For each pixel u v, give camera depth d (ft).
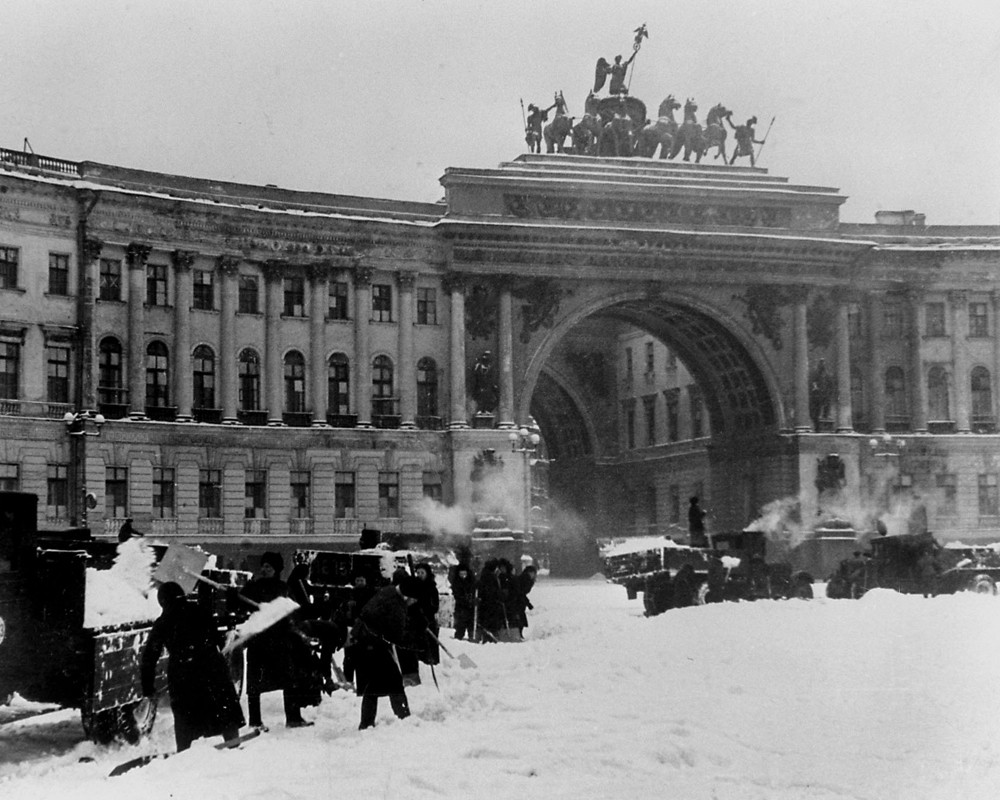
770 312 319.27
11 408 249.55
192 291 274.16
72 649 73.00
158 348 270.26
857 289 327.88
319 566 137.59
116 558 86.94
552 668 106.32
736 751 66.44
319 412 284.82
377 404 292.61
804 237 317.63
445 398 297.33
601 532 401.08
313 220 284.41
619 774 61.21
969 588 197.67
